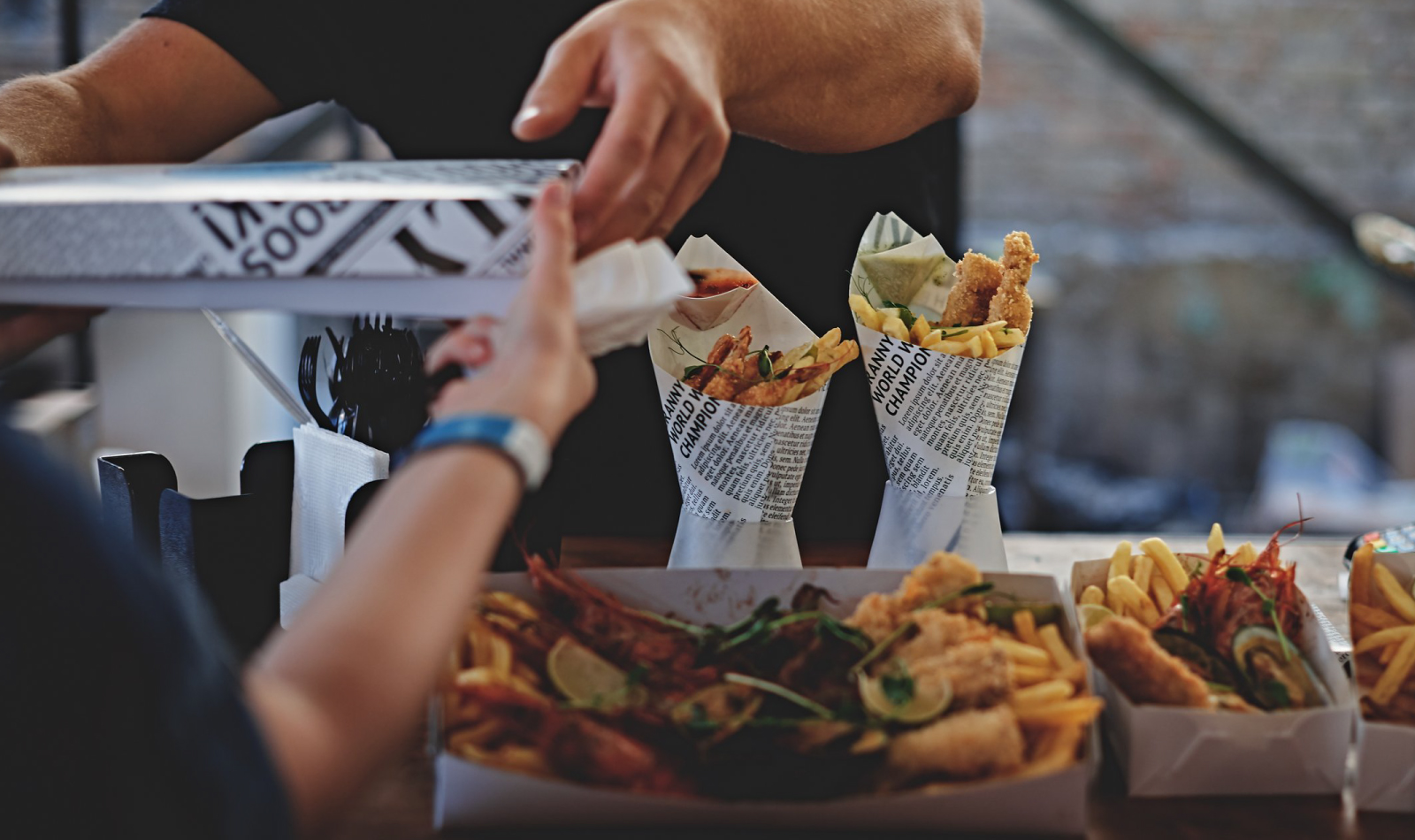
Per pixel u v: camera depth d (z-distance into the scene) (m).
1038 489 4.04
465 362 0.79
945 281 1.20
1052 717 0.85
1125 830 0.85
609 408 1.41
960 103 1.30
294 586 1.09
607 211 0.87
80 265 0.85
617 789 0.83
